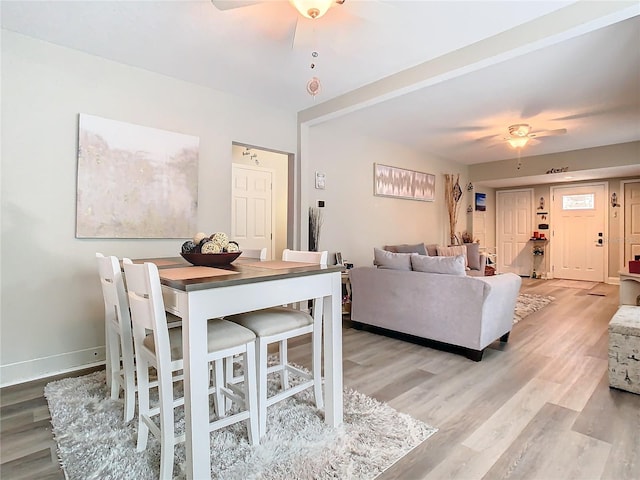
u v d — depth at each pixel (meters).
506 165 7.35
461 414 2.12
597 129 5.12
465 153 6.79
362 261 5.53
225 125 3.75
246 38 2.66
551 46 2.77
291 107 4.24
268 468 1.61
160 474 1.52
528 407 2.20
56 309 2.79
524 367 2.87
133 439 1.83
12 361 2.62
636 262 4.26
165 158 3.30
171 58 2.98
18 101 2.60
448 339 3.17
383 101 3.70
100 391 2.39
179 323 2.15
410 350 3.29
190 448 1.46
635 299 4.26
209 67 3.15
